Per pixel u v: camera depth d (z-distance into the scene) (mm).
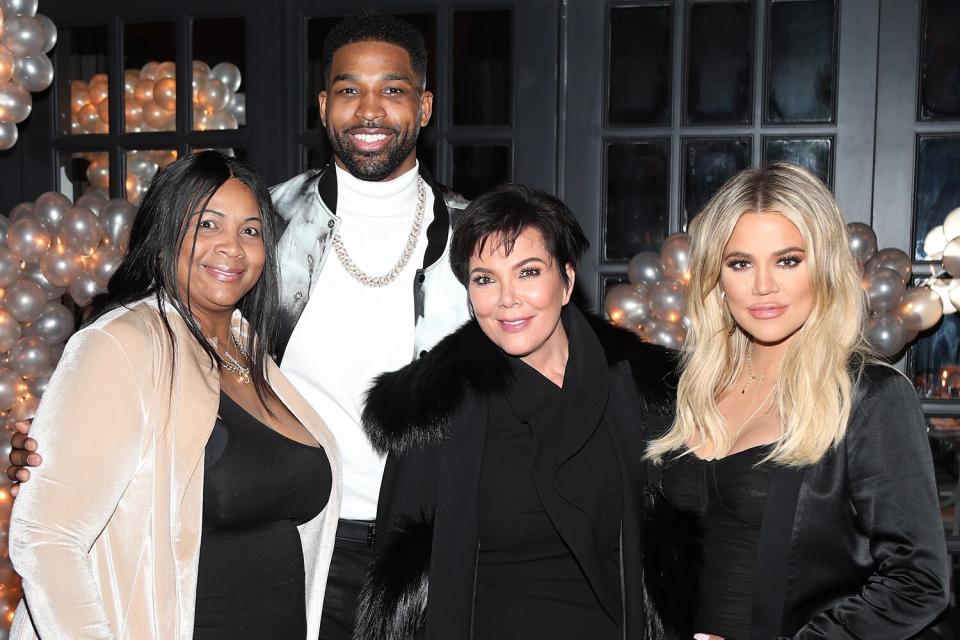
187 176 1782
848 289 1743
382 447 1961
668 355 2072
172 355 1723
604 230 3355
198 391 1735
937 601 1553
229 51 3637
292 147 3512
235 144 3562
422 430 1916
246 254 1842
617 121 3389
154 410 1683
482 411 1921
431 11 3400
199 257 1796
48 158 3703
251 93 3537
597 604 1874
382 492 1996
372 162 2416
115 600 1642
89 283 3043
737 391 1896
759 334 1769
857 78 3168
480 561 1901
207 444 1754
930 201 3217
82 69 3740
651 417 2008
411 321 2424
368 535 2320
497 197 1873
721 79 3314
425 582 1882
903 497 1601
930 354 3195
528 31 3357
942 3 3166
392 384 1985
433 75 3445
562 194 3363
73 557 1568
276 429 1896
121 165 3639
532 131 3369
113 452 1619
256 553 1791
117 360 1657
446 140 3412
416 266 2471
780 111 3283
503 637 1823
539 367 1951
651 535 1879
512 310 1841
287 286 2408
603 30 3316
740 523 1758
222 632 1719
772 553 1681
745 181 1781
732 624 1722
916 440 1631
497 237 1829
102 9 3604
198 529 1693
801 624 1672
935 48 3178
